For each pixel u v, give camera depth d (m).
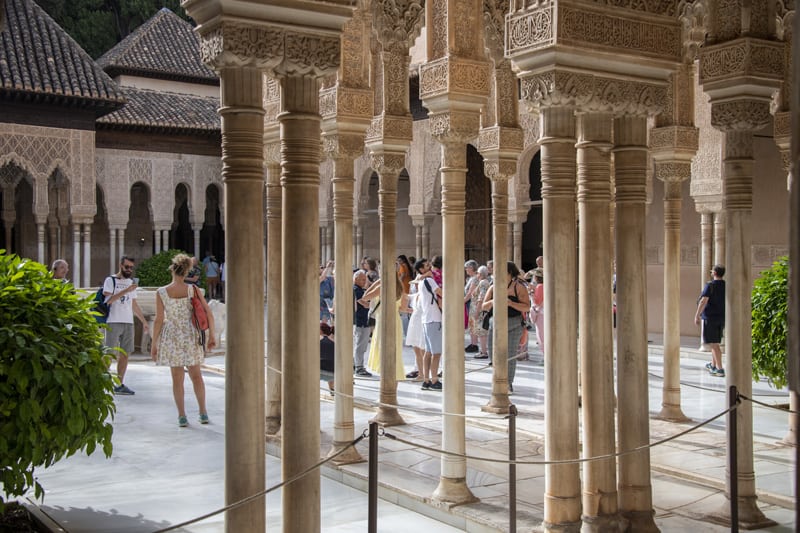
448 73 5.74
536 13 4.22
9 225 23.89
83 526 5.02
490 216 23.39
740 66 4.87
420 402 8.97
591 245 4.49
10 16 22.45
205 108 26.70
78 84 21.11
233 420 3.81
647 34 4.41
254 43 3.71
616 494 4.54
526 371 11.53
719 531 4.81
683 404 8.87
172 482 6.07
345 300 6.69
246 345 3.82
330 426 7.75
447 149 5.79
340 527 5.10
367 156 21.41
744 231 4.97
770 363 7.36
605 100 4.34
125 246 29.23
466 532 5.05
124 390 9.76
